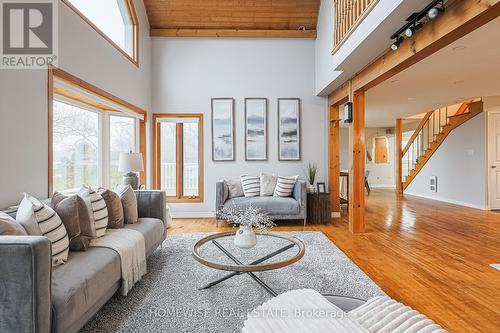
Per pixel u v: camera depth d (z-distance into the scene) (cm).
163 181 586
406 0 228
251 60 563
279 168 565
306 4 536
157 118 556
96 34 360
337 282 260
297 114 564
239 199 491
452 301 228
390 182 1100
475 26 217
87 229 224
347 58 359
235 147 562
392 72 337
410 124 1000
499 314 209
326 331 116
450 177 716
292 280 264
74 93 363
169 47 557
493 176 613
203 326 193
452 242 384
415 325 121
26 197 203
